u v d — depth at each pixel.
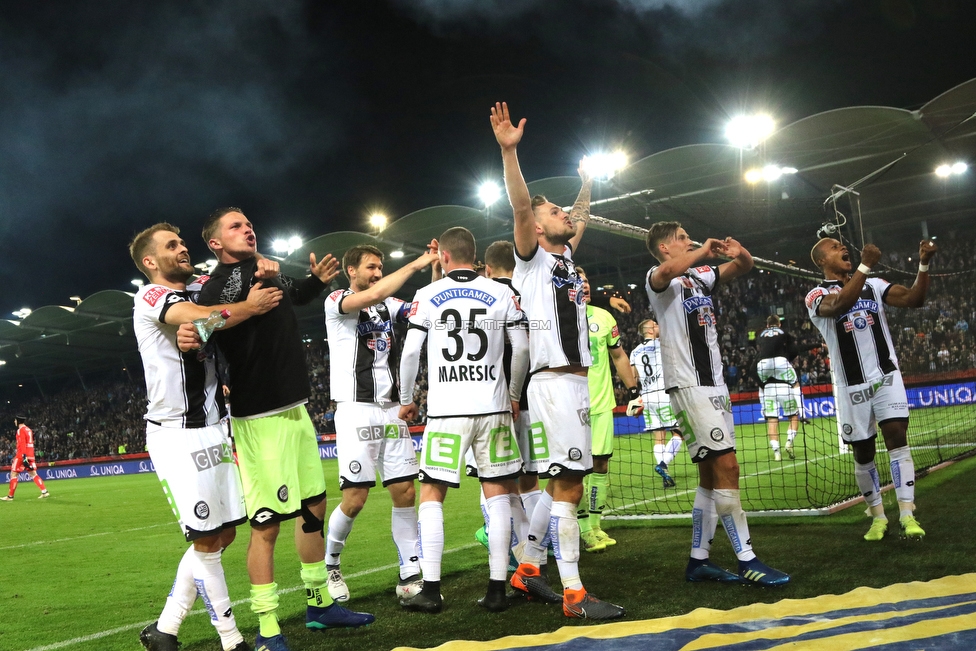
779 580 3.91
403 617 4.01
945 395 16.38
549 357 3.87
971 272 20.27
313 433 3.86
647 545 5.41
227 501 3.45
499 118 3.78
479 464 4.13
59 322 30.19
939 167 18.42
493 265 4.65
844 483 7.92
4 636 4.29
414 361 4.17
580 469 3.79
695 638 3.02
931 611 3.11
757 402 20.48
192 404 3.40
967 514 5.46
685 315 4.27
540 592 4.09
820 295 5.24
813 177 18.62
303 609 4.48
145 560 6.82
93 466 31.64
